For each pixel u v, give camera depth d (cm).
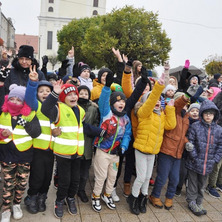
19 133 264
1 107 260
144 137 306
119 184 396
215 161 328
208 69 2502
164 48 1908
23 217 280
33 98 258
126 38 1822
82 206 318
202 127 331
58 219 284
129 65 346
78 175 294
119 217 301
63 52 3152
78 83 387
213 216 326
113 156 312
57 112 269
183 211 331
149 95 298
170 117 315
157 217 311
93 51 1980
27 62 334
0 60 441
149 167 316
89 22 2873
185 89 455
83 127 302
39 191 300
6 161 262
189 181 338
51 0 4722
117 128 306
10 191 266
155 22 1931
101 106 302
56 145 276
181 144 327
